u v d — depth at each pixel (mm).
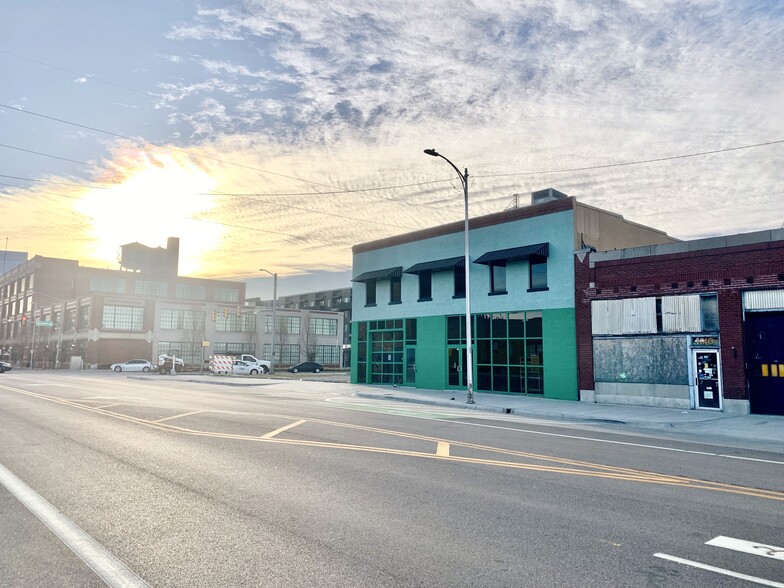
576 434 14000
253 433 12328
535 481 8156
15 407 17922
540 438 12891
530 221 26391
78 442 11070
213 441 11195
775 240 18922
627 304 22484
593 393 23188
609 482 8211
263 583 4504
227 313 62469
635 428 16188
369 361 34906
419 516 6324
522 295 26375
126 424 13750
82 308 73312
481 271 28375
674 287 21188
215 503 6770
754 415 18656
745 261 19500
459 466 9094
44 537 5586
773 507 7012
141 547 5301
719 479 8711
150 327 72188
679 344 20969
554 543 5512
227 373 51500
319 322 84500
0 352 96000
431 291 31078
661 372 21328
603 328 23125
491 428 14562
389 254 34000
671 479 8562
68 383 33469
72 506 6648
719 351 19969
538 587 4477
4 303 108188
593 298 23578
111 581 4535
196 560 4980
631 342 22250
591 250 23812
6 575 4641
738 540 5691
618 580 4637
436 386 30094
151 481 7852
